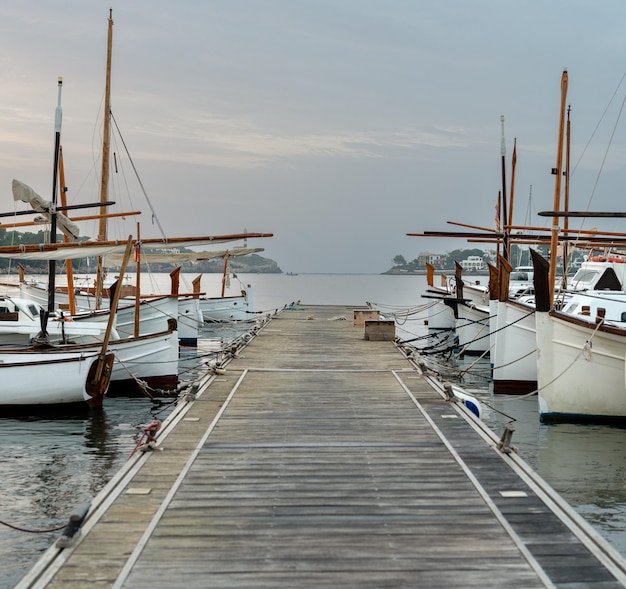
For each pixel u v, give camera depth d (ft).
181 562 23.88
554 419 58.80
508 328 74.54
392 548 25.03
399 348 81.20
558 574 22.90
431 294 141.38
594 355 56.59
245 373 61.87
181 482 31.89
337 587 22.18
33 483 41.57
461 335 110.83
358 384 56.59
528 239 106.32
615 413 57.67
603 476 43.62
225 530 26.58
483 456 35.99
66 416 60.75
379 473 33.45
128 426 56.90
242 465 34.60
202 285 466.70
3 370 59.98
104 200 105.40
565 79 69.92
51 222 73.20
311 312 146.20
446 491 30.94
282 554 24.54
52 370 60.29
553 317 58.03
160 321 93.20
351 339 91.50
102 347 62.03
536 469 45.29
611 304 67.36
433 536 26.05
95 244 74.43
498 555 24.44
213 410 46.52
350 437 39.88
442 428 41.83
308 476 32.99
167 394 69.67
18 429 55.77
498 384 75.25
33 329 70.59
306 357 73.00
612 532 34.27
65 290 123.85
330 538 25.91
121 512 28.04
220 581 22.56
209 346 123.03
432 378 58.49
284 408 47.32
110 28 105.70
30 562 30.73
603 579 22.58
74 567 23.36
